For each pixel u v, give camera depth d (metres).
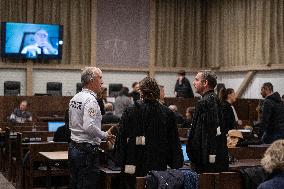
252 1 17.44
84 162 5.79
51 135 10.33
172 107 11.42
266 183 3.71
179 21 20.03
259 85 17.30
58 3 18.66
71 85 19.03
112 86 18.80
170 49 20.02
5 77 18.22
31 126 11.84
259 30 17.09
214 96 5.84
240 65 18.12
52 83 18.16
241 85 17.72
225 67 19.05
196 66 20.20
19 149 9.48
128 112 5.42
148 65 19.88
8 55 17.75
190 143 5.85
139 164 5.37
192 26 20.14
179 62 20.08
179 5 20.05
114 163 5.96
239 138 7.74
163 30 19.95
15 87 17.83
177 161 5.42
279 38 16.28
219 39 19.41
